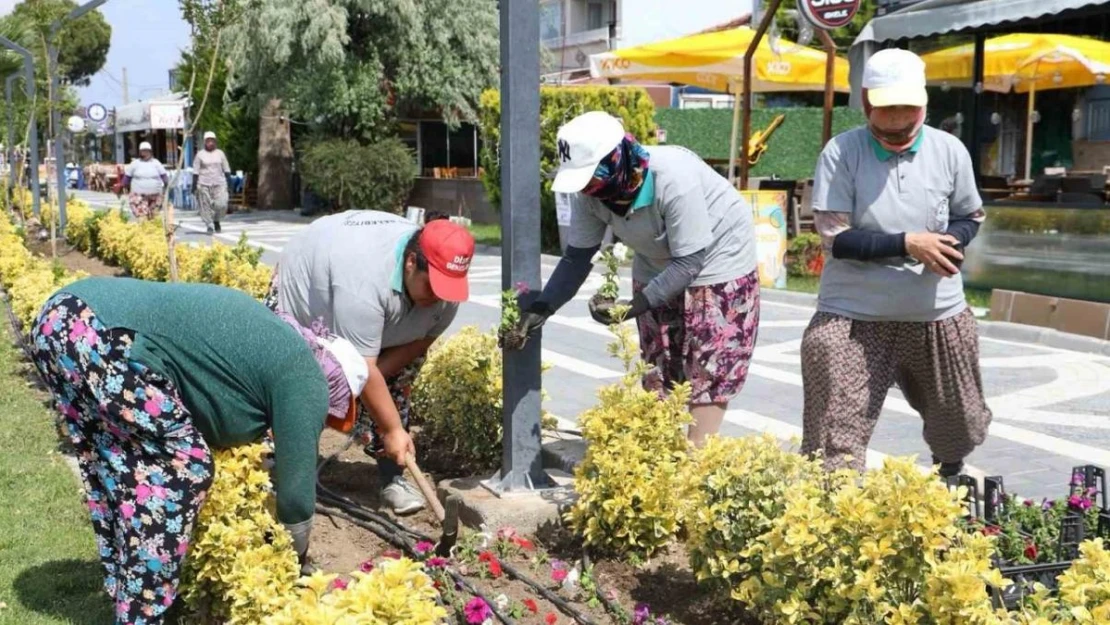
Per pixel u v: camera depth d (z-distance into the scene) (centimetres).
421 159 3109
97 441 359
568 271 494
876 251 432
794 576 357
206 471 360
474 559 455
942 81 1288
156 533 354
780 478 391
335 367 388
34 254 1828
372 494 568
